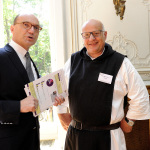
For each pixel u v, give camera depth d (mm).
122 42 2918
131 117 1565
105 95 1514
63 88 1474
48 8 3160
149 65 2943
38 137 1438
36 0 3164
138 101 1513
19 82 1296
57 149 2896
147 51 2916
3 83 1250
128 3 2867
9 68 1277
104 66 1575
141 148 2504
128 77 1541
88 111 1528
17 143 1272
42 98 1334
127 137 2516
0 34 3117
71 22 2945
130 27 2895
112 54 1620
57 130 3275
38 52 3229
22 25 1387
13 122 1219
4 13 3143
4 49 1346
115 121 1532
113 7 2885
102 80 1527
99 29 1562
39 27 1492
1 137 1238
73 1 2926
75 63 1716
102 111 1505
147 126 2475
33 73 1550
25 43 1400
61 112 1820
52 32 3150
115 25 2900
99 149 1542
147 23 2883
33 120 1394
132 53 2930
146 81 2830
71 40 2990
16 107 1205
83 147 1556
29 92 1265
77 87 1590
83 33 1597
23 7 3168
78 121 1594
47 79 1374
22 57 1419
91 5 2914
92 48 1583
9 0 3137
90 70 1586
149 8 2863
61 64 2979
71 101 1630
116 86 1526
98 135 1526
